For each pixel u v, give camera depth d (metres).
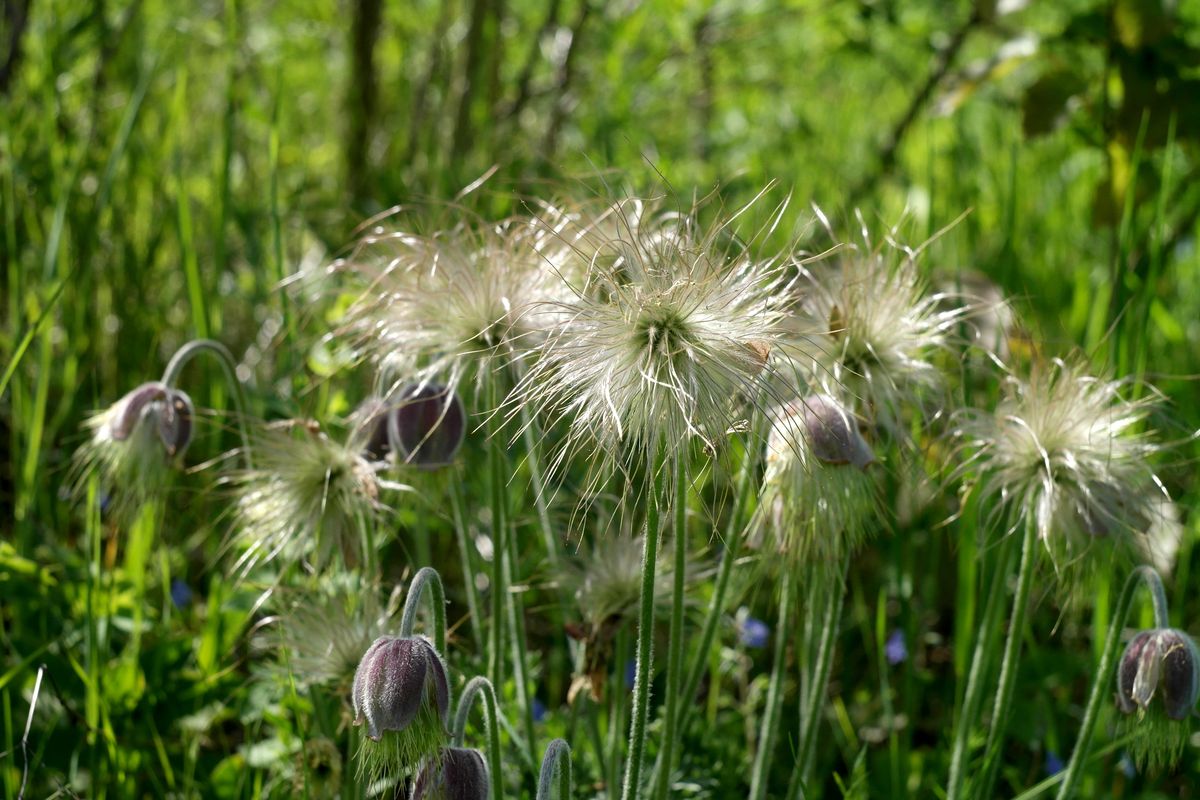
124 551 4.03
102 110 4.89
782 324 2.54
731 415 2.21
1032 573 2.68
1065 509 2.69
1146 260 4.44
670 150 5.57
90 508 3.17
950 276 3.80
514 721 3.19
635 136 5.29
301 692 3.01
